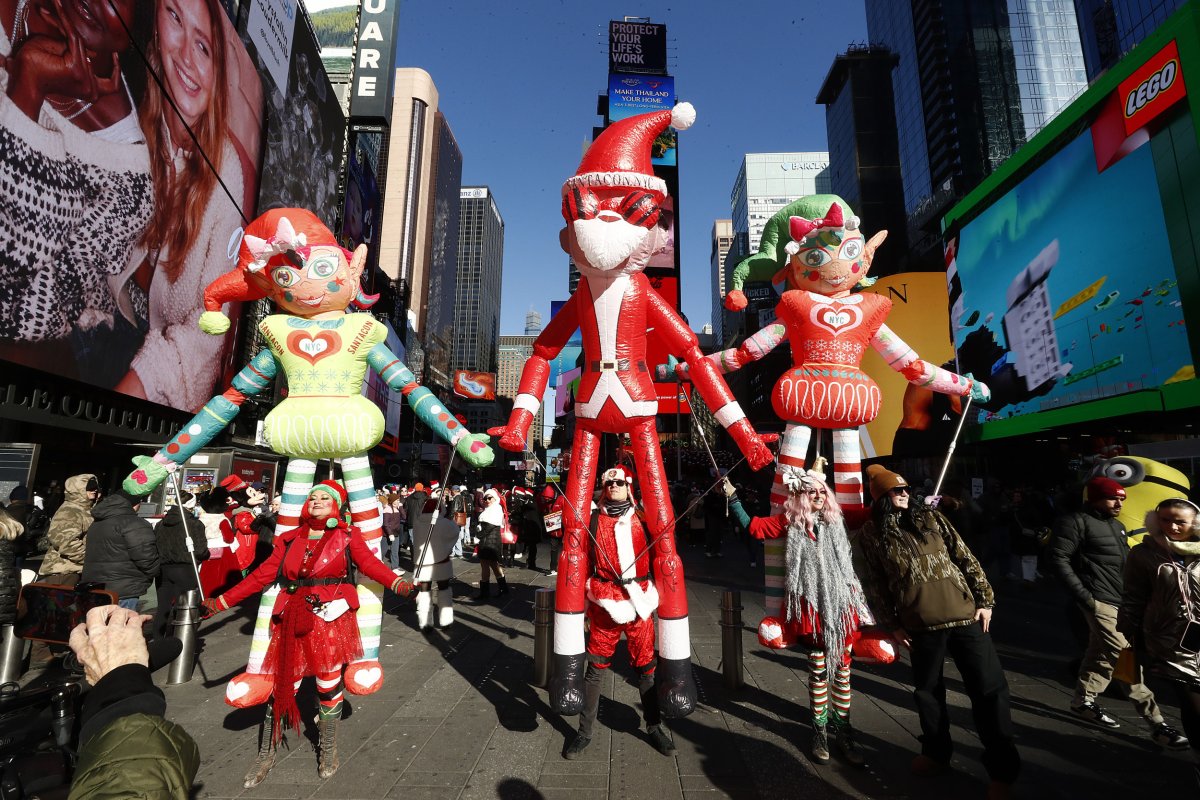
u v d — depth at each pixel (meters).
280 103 19.50
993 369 15.88
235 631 6.95
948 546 3.30
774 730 4.04
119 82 11.58
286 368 4.17
